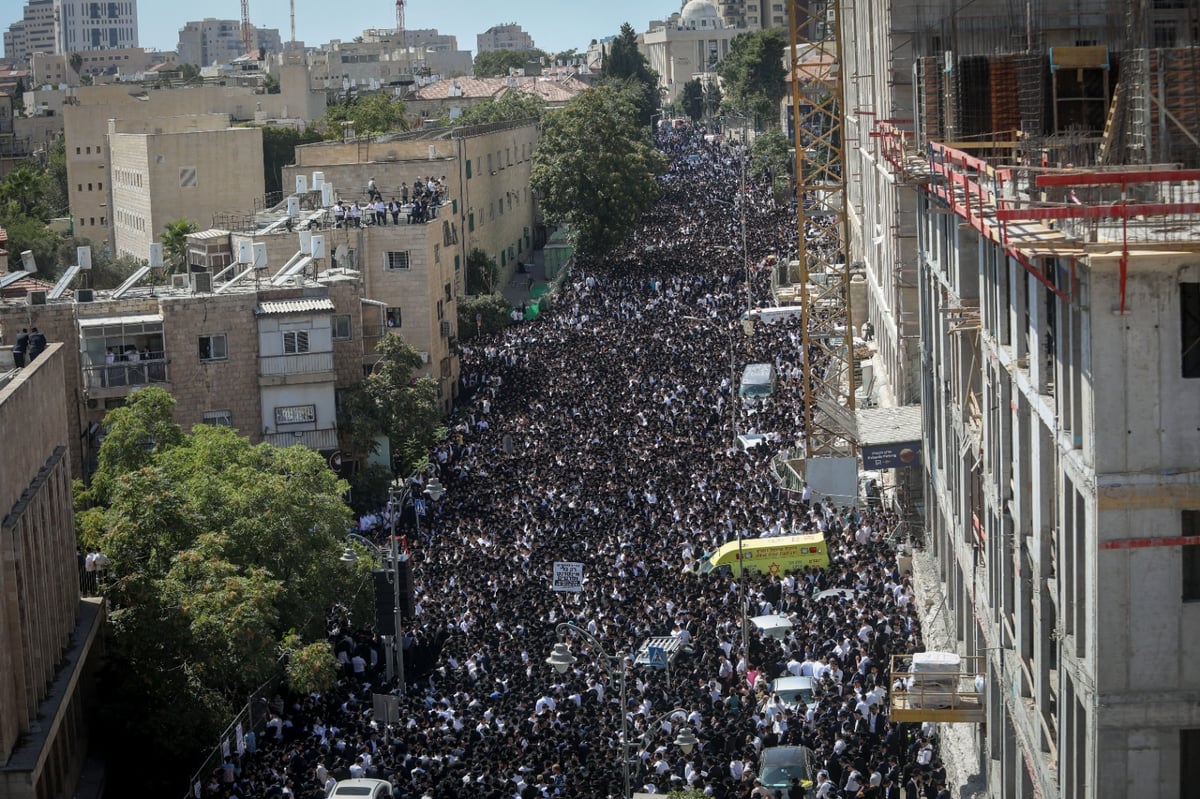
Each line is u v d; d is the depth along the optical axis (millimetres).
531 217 178250
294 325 85812
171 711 53656
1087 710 34875
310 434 86938
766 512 72312
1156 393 32844
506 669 57031
